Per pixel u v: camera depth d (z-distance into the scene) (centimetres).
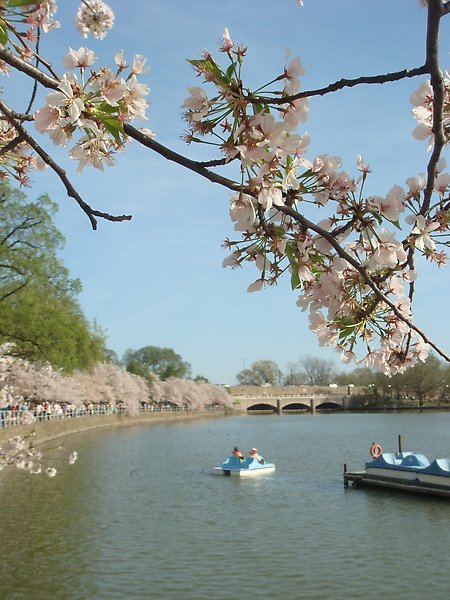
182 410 10281
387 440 4891
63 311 3475
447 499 2306
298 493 2486
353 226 279
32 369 3391
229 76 239
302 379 16525
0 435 2858
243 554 1592
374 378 11650
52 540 1709
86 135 268
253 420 9125
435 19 221
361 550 1628
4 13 292
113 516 2023
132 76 264
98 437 5278
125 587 1348
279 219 281
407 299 312
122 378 8588
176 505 2228
